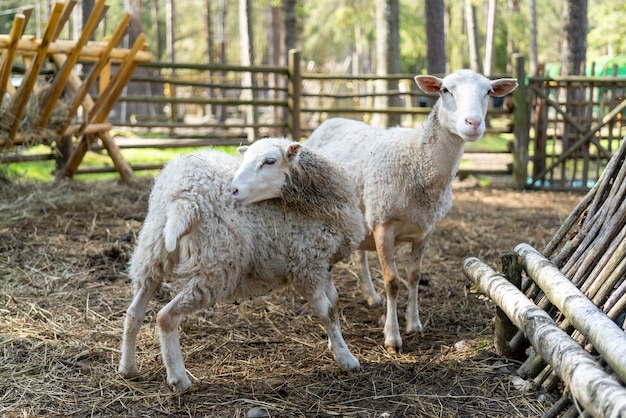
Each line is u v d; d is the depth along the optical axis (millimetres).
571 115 10219
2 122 6949
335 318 3715
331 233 3584
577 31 12773
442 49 16141
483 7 36906
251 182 3363
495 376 3668
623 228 3451
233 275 3350
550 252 3984
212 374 3658
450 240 6758
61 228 6254
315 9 28609
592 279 3490
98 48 7637
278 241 3471
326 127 5113
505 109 10398
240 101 10133
